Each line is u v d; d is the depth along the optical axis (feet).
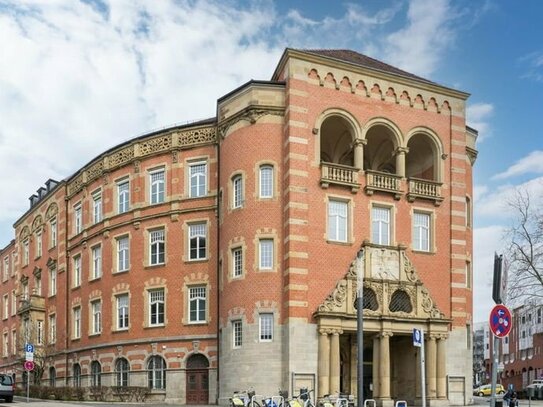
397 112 141.49
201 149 151.74
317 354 124.26
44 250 208.95
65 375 181.78
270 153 132.67
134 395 147.43
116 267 164.76
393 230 137.18
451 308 140.15
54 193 203.21
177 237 151.53
